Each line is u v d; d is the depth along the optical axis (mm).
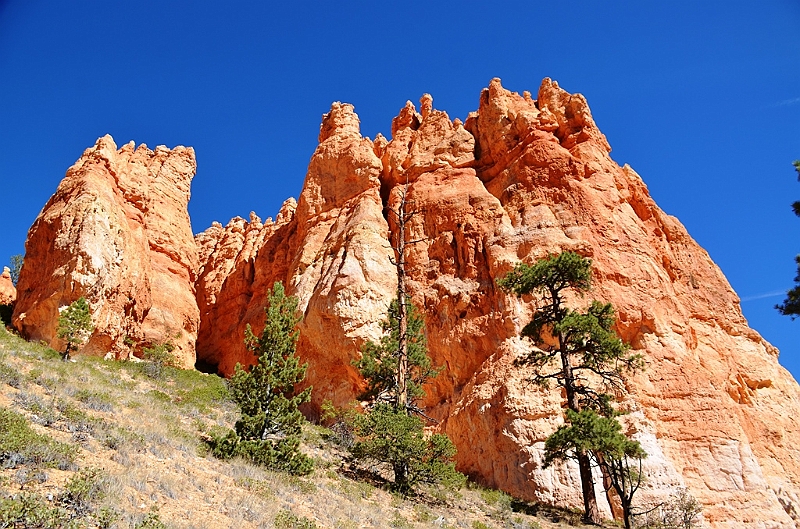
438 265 32062
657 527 19000
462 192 34219
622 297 26750
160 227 43438
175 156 49781
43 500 8562
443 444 19188
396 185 38000
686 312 29609
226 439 16422
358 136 41688
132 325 34219
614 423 17328
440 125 39906
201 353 44750
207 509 10734
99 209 32344
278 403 17984
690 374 24797
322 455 21375
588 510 18594
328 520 12438
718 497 21438
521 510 19984
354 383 29156
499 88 38344
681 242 34438
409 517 15312
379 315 30406
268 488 13438
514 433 22828
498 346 26609
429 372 24109
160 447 14164
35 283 31328
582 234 28875
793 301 17594
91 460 11242
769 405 27844
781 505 23188
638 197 34094
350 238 33562
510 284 21688
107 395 18516
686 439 22938
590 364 20953
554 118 35062
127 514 8984
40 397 15023
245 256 47312
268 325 19219
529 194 31906
